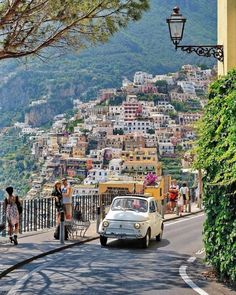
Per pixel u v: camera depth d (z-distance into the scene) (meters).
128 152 104.94
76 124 142.25
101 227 20.06
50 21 16.91
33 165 107.94
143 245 19.75
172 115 152.00
